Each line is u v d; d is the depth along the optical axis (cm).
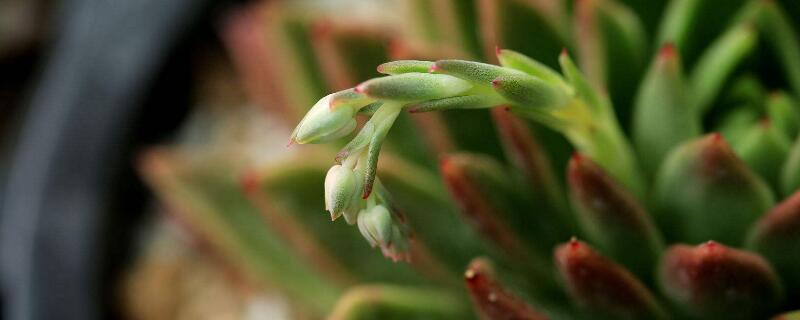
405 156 37
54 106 48
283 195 36
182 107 50
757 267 32
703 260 32
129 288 46
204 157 39
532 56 35
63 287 44
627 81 36
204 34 50
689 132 33
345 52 36
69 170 46
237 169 38
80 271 44
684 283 33
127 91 48
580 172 32
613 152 32
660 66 33
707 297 32
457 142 35
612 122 32
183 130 50
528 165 33
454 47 36
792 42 35
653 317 33
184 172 38
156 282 46
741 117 35
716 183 32
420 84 28
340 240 36
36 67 58
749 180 32
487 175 34
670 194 33
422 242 36
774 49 35
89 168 46
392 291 35
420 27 37
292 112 38
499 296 32
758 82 35
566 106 31
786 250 32
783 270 33
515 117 33
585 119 31
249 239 38
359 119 36
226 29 50
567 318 35
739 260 32
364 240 37
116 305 46
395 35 37
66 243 45
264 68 39
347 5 51
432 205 36
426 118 35
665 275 33
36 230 45
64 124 47
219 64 51
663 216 34
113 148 47
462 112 35
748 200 32
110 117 47
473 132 35
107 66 48
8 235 47
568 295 35
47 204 45
